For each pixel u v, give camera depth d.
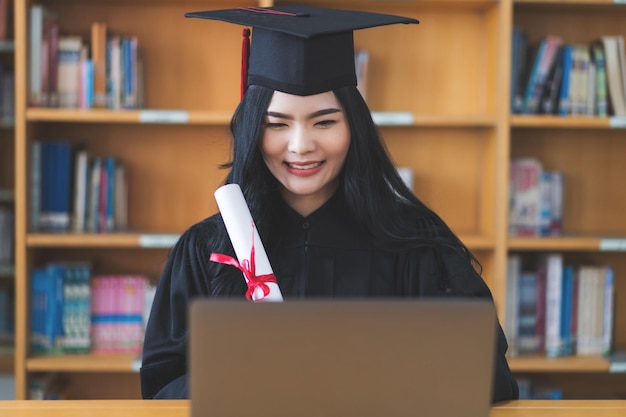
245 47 1.80
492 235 3.35
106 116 3.19
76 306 3.35
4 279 3.61
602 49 3.38
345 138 1.68
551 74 3.34
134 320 3.39
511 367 3.29
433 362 1.11
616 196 3.64
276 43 1.67
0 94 3.43
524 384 3.44
